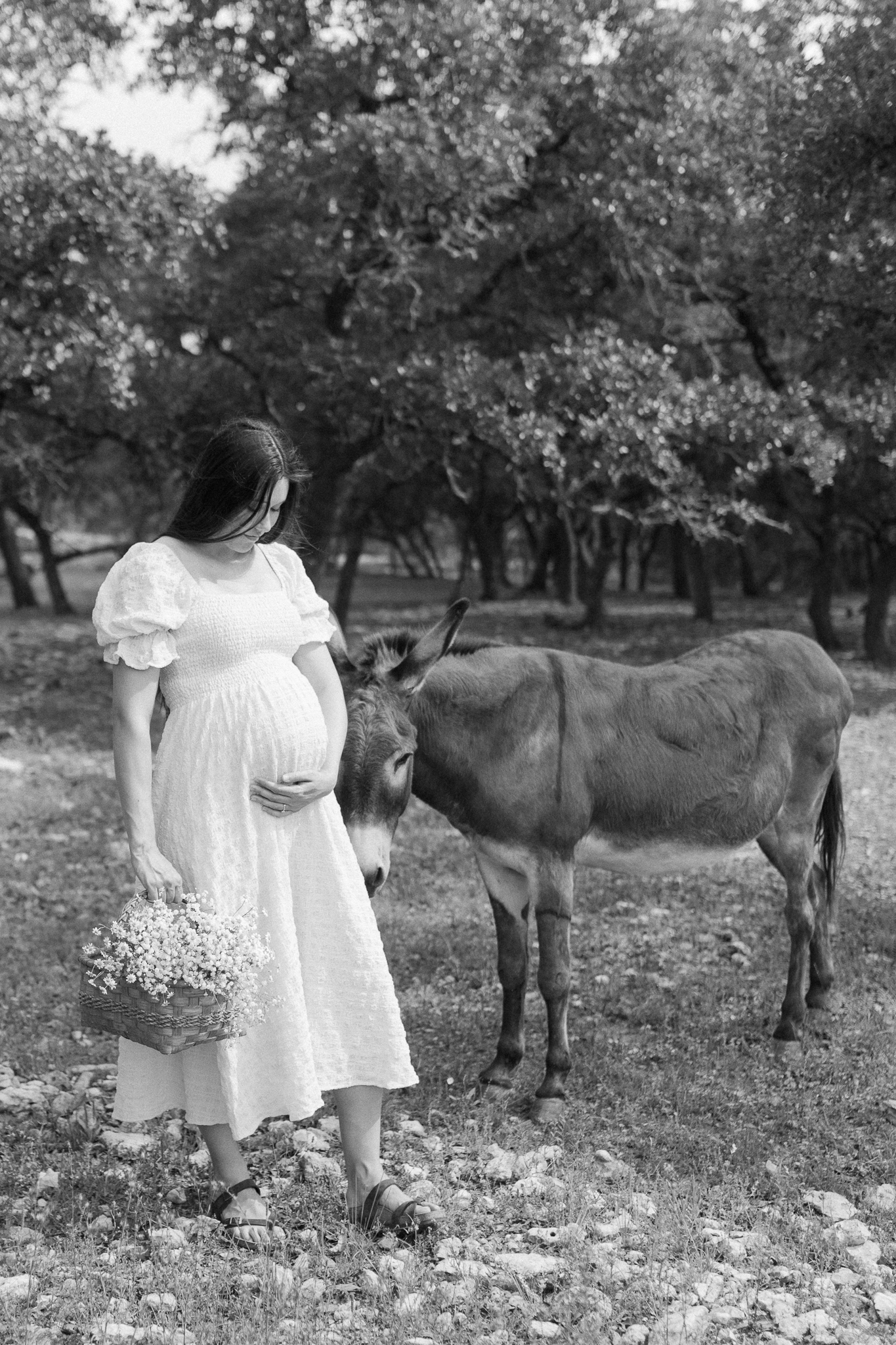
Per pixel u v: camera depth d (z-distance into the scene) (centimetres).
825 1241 358
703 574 2967
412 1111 461
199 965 307
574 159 1489
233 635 334
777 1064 515
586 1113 460
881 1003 586
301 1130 425
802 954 540
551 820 467
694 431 1501
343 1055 339
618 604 3753
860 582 4278
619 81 1429
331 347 1454
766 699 536
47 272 1339
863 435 1695
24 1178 387
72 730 1429
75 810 1012
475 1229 361
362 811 408
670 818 503
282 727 333
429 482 2434
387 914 734
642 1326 307
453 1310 312
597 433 1372
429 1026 549
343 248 1498
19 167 1238
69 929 689
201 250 1627
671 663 536
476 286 1647
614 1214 374
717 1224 371
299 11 1473
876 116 893
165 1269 323
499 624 2847
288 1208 366
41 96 1513
